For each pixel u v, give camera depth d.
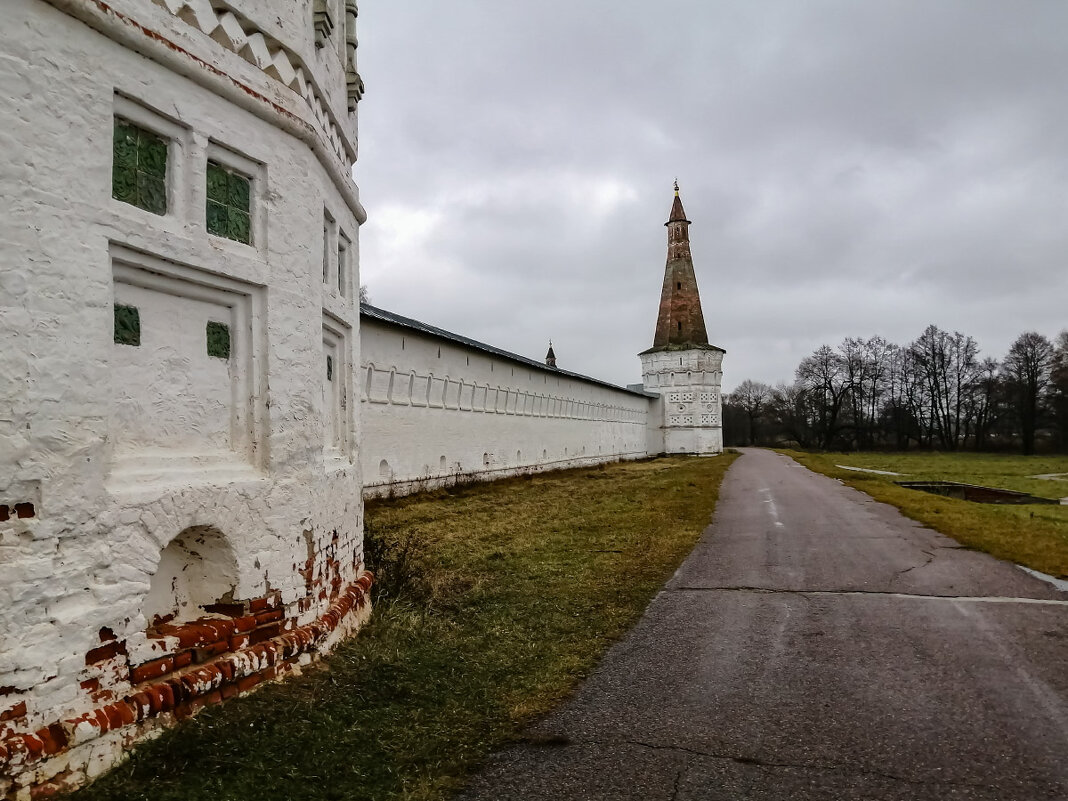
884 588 8.52
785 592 8.44
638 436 61.78
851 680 5.42
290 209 5.07
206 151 4.47
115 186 4.00
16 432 3.36
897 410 86.56
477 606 7.87
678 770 4.02
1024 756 4.11
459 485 26.39
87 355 3.67
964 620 7.00
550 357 90.88
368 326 20.58
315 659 5.15
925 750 4.21
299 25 5.24
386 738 4.34
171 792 3.48
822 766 4.04
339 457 6.32
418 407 23.94
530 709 4.90
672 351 67.44
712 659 6.01
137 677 3.88
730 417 116.12
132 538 3.84
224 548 4.51
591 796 3.74
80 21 3.72
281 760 3.91
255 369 4.79
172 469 4.21
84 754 3.48
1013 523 14.37
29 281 3.44
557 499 21.69
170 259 4.19
